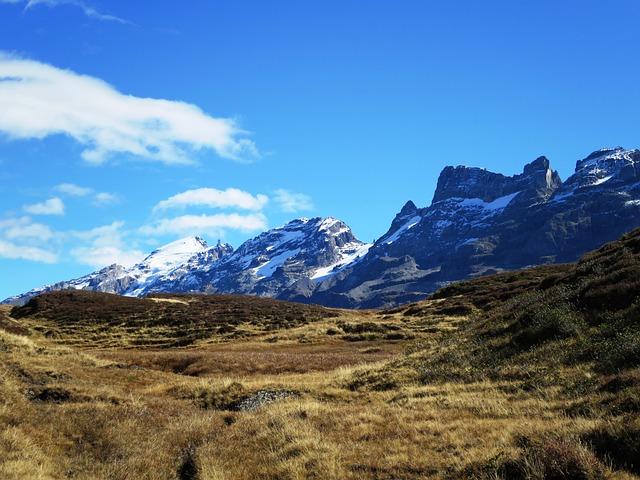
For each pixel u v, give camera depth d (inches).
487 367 834.8
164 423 705.0
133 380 1002.7
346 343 2107.5
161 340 2432.3
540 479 379.9
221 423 712.4
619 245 1322.6
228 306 3289.9
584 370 676.1
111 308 3088.1
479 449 451.5
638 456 389.4
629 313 786.2
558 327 861.2
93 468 516.7
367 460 474.6
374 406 713.0
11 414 601.6
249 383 954.7
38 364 925.8
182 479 522.6
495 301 2379.4
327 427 607.8
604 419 465.4
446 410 633.0
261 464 515.8
